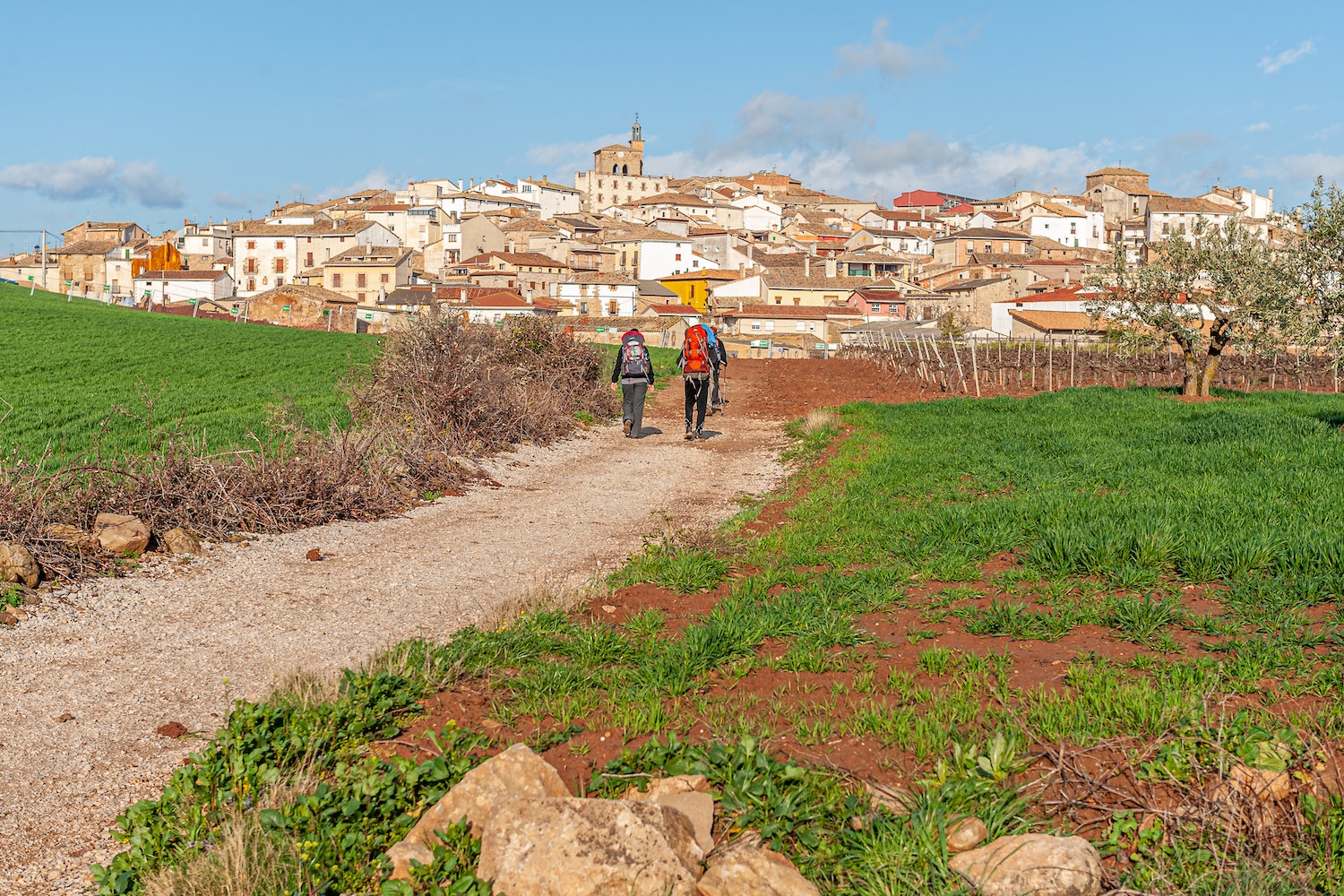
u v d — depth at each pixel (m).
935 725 5.04
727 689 6.01
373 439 13.77
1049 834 3.88
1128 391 25.08
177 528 9.77
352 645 7.25
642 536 11.28
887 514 10.95
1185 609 6.79
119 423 16.58
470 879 3.82
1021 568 8.30
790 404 27.14
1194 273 25.19
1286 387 32.75
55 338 38.12
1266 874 3.66
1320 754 4.30
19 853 4.46
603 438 20.61
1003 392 29.56
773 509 12.40
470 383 17.83
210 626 7.58
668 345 80.00
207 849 4.31
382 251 109.31
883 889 3.71
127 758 5.37
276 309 90.50
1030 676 5.82
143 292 108.25
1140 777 4.38
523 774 4.50
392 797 4.63
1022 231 140.12
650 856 3.75
